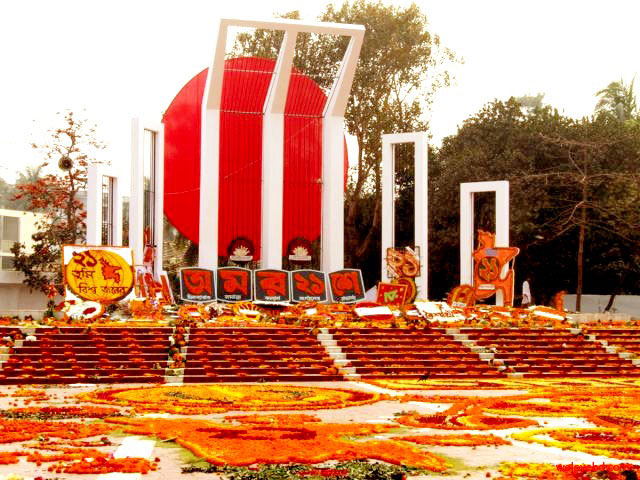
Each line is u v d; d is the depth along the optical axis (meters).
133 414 20.62
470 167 59.03
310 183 46.16
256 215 45.94
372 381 28.67
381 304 38.78
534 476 13.97
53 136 54.94
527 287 48.78
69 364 28.36
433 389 27.02
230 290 38.94
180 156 46.81
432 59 65.00
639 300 58.09
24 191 60.78
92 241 42.50
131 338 30.47
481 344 33.31
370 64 64.31
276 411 21.78
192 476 13.77
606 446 16.83
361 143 65.81
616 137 56.44
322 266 44.75
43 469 14.17
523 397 24.64
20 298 52.56
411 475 14.05
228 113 45.47
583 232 51.72
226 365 29.39
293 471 14.02
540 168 59.09
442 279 64.12
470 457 15.78
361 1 64.94
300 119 46.09
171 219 47.00
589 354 33.19
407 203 67.00
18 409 21.00
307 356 30.72
